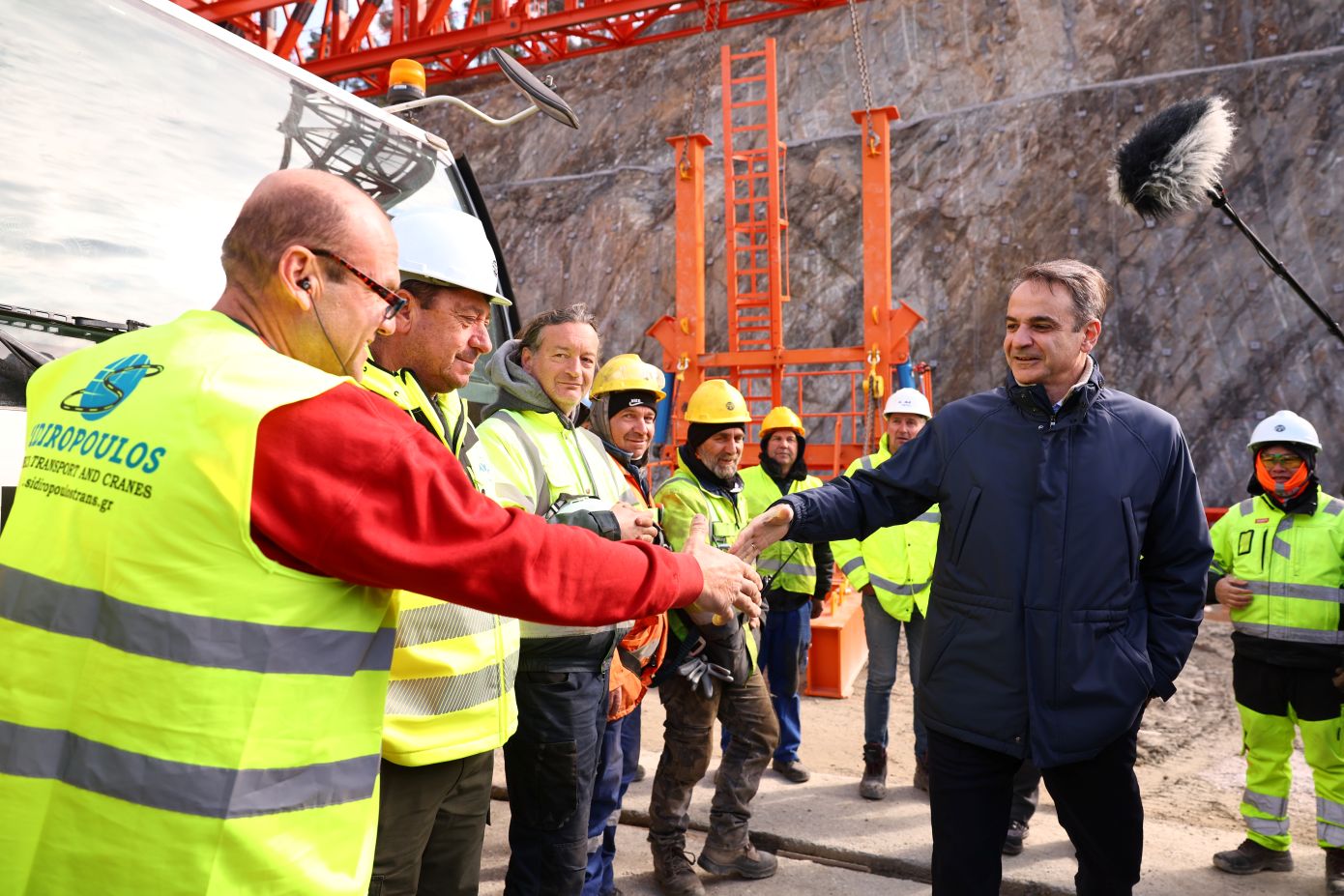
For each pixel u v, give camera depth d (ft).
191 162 8.57
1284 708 12.09
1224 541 13.23
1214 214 71.41
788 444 17.06
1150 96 76.54
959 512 8.08
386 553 3.74
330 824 3.82
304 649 3.70
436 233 6.31
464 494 4.09
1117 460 7.77
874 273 33.09
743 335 83.30
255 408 3.57
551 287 94.63
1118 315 72.02
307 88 10.28
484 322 6.57
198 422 3.59
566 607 4.34
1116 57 80.23
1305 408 64.85
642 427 11.14
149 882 3.44
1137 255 72.95
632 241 91.97
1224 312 69.05
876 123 33.14
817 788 15.07
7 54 7.16
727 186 38.40
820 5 52.06
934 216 80.23
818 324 81.56
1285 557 12.34
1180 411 68.08
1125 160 9.53
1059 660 7.57
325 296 4.15
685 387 36.42
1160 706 21.95
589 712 7.80
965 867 7.84
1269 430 12.75
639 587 4.71
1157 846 13.08
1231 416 66.64
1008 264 76.69
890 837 12.87
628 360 11.19
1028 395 7.88
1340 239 67.41
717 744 17.80
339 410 3.76
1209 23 77.92
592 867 9.73
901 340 32.94
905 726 20.15
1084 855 8.17
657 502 12.62
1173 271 71.46
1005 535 7.80
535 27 52.44
